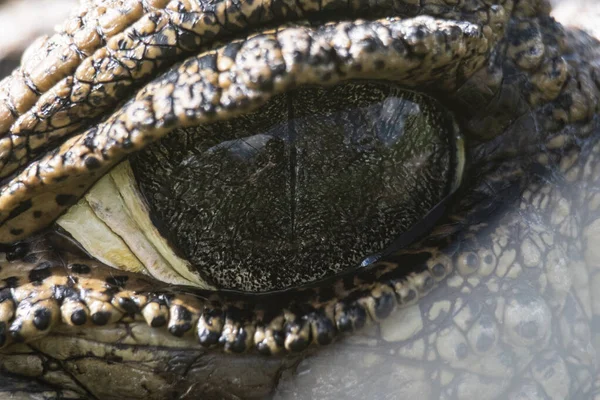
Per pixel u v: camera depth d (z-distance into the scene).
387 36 0.29
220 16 0.29
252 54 0.29
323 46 0.29
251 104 0.29
